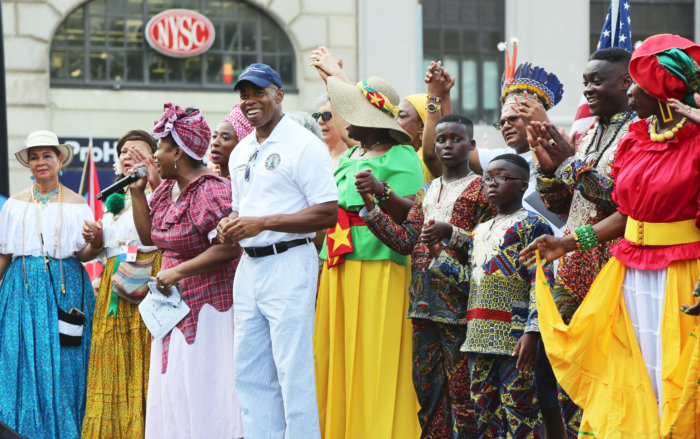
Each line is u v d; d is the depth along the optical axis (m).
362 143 7.43
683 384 4.94
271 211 6.38
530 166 7.20
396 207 6.88
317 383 7.22
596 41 23.19
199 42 22.69
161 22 22.53
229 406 7.02
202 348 7.00
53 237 8.34
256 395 6.48
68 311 8.28
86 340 8.42
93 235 8.21
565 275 5.91
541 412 6.50
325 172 6.35
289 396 6.20
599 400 5.18
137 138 8.70
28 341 8.13
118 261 8.11
